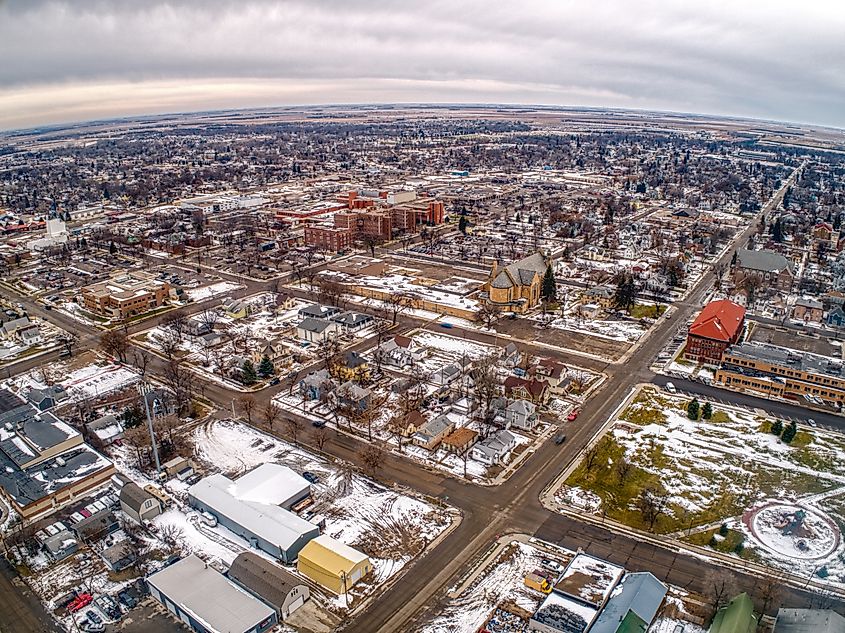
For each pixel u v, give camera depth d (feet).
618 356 631.15
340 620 313.12
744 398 544.62
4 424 479.00
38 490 404.36
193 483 431.84
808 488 417.90
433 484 426.10
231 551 365.81
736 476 430.61
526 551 359.25
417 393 552.82
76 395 554.87
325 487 423.23
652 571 342.44
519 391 542.98
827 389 532.32
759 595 324.19
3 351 647.56
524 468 442.91
